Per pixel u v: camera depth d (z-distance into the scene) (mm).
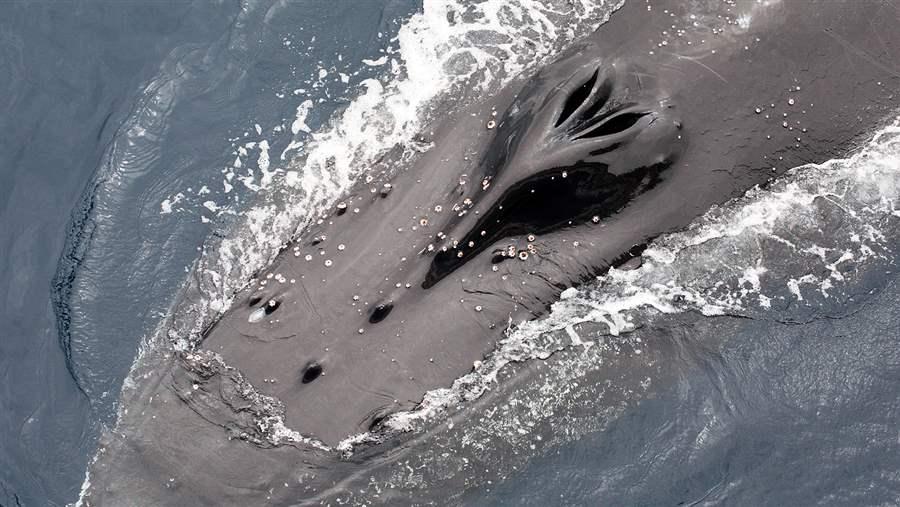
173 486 13484
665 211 15695
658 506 15086
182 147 17984
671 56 16141
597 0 17750
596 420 15266
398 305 14578
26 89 19062
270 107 18312
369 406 14070
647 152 15195
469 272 14938
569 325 15219
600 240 15484
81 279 16719
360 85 18172
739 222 16156
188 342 14820
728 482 15359
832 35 16781
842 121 16719
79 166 18172
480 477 14492
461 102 16859
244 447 13711
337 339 14320
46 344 16312
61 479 15219
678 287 15867
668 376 15711
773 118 16234
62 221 17578
